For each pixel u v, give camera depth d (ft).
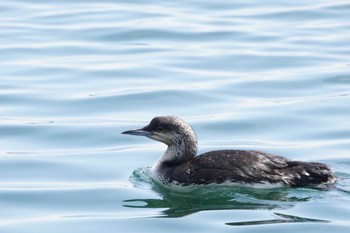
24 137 64.03
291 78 75.15
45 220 51.52
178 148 56.44
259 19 90.48
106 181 57.00
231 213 51.44
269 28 87.81
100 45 83.51
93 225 50.62
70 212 52.60
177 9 93.71
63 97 71.26
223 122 66.44
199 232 49.11
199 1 96.27
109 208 53.06
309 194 52.44
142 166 59.21
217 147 62.23
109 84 74.18
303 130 64.90
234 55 80.84
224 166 54.29
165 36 85.81
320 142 62.69
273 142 62.95
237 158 54.49
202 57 80.38
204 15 91.76
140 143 63.26
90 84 74.23
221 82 74.43
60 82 74.49
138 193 55.16
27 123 66.33
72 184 56.54
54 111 68.74
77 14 91.71
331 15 91.40
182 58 80.18
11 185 56.39
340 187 52.75
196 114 68.23
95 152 61.62
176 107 69.62
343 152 60.59
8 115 67.82
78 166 59.21
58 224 50.90
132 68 77.61
